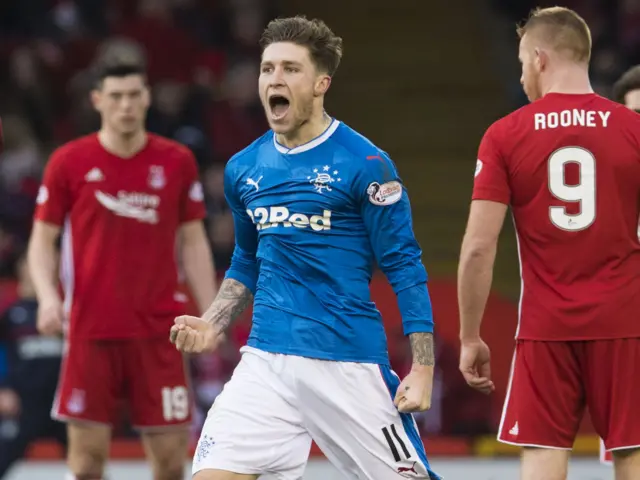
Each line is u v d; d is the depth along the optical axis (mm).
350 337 16078
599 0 59125
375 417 16094
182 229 23844
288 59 15828
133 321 22891
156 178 23266
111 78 22766
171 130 47594
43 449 34375
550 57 16953
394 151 58781
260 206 16375
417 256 16062
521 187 16688
